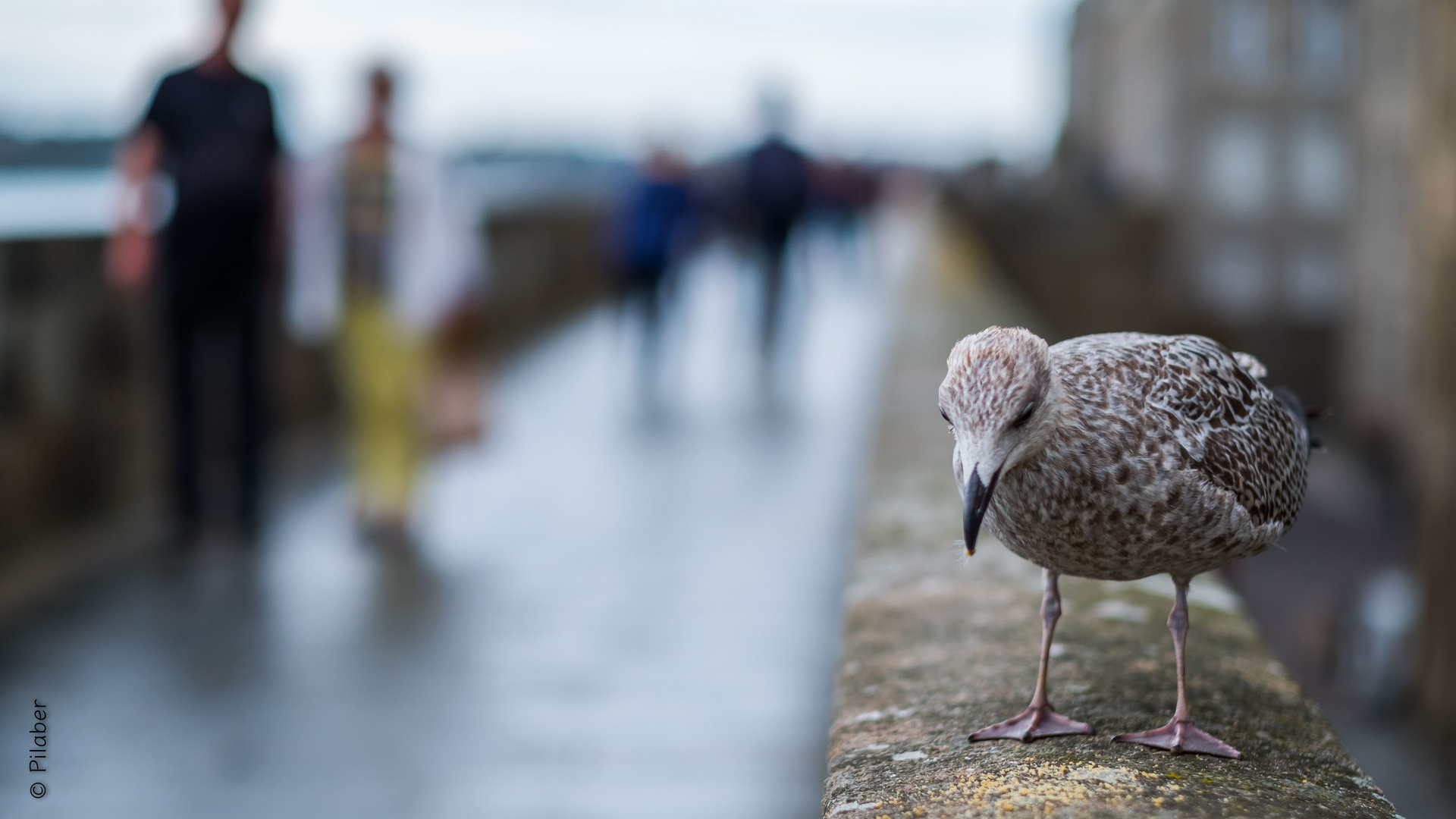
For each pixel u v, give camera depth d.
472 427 6.77
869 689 2.53
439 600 5.70
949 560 3.44
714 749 4.22
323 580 5.98
